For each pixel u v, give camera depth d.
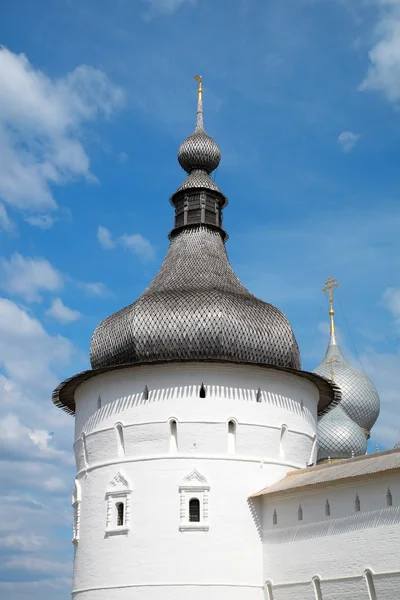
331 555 36.16
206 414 40.69
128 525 39.75
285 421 42.31
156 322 41.88
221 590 38.53
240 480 40.28
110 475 41.19
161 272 47.41
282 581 38.22
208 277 45.62
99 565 40.16
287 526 38.75
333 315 72.12
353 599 34.81
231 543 39.28
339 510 36.34
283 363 43.06
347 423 62.44
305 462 43.12
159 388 41.22
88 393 43.91
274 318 43.38
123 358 42.53
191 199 49.38
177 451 40.28
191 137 51.38
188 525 39.12
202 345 41.38
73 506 43.59
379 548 34.16
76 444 44.38
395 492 34.06
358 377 67.88
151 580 38.66
